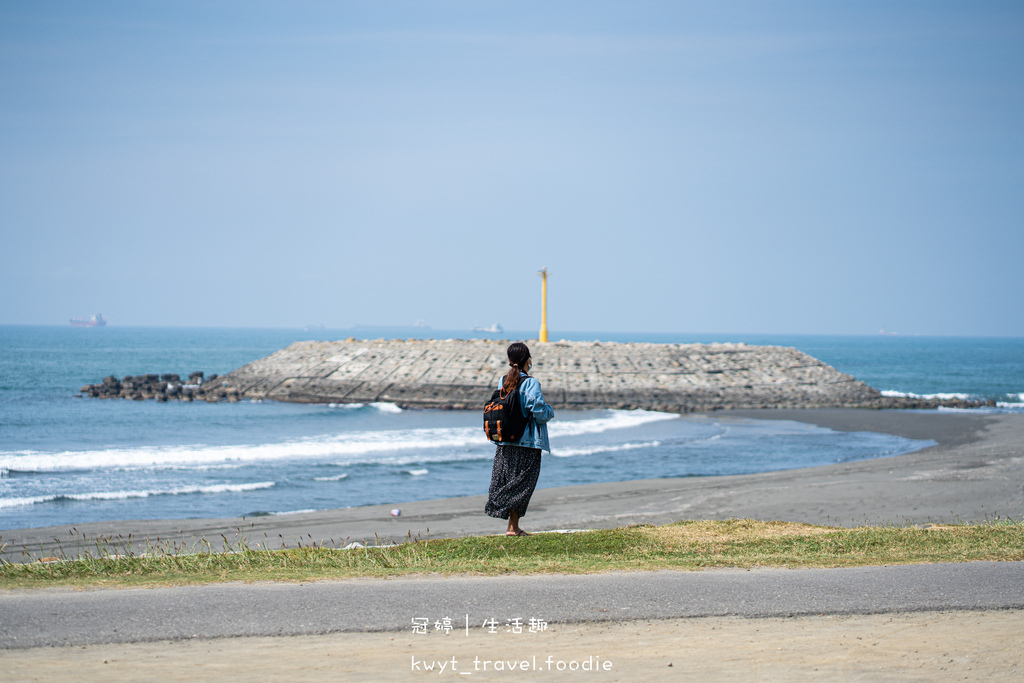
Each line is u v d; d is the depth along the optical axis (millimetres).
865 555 7090
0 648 4320
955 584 5832
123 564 6859
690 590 5656
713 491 15992
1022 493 14328
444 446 25234
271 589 5656
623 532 8438
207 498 16500
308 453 23438
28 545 11852
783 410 37969
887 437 27672
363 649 4402
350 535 12648
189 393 43719
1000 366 115875
